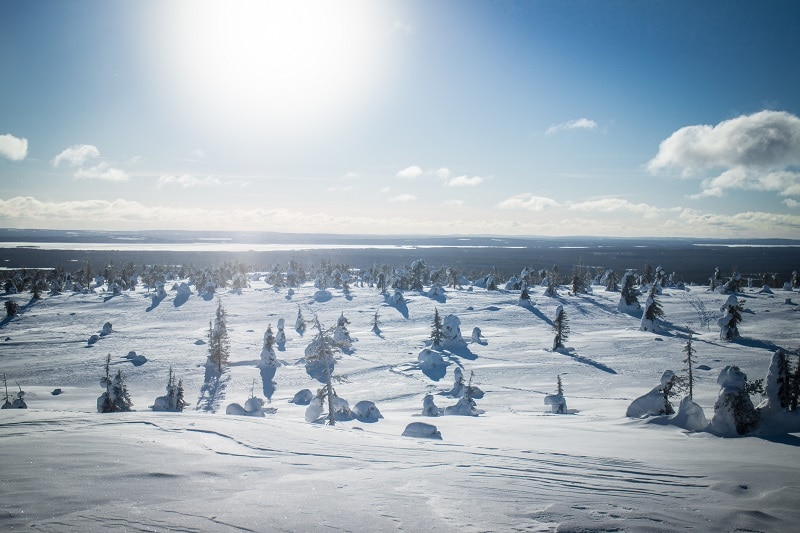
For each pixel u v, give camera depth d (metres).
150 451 12.68
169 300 132.50
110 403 45.34
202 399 58.59
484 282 159.88
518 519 9.23
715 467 14.10
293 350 81.94
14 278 166.00
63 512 8.55
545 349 79.06
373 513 9.13
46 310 122.75
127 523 8.19
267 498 9.66
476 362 71.38
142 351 81.75
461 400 42.97
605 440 20.64
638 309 109.81
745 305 110.06
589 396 51.66
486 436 22.83
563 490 11.20
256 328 101.19
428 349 71.06
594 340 83.44
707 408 37.28
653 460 14.99
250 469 11.66
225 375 68.38
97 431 14.84
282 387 63.06
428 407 42.66
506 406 47.72
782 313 100.94
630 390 54.41
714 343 79.00
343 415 38.72
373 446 15.05
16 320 112.12
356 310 116.19
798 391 23.23
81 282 169.38
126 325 106.25
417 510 9.41
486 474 12.27
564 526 8.97
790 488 12.04
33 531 7.75
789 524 9.73
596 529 8.92
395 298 122.56
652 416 28.38
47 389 62.38
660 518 9.67
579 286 134.00
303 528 8.30
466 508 9.67
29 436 14.05
